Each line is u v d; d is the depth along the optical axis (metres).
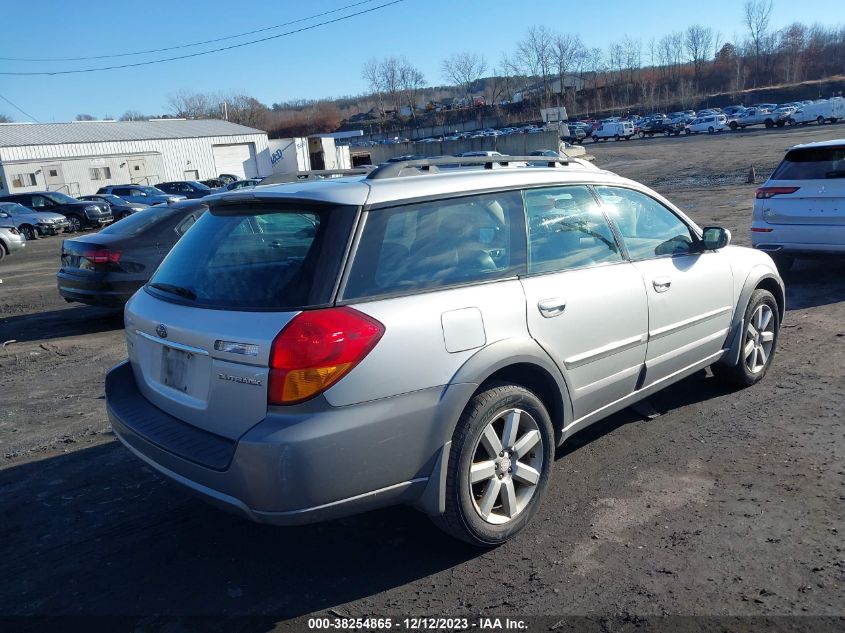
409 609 2.98
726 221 14.80
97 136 46.25
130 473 4.44
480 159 3.98
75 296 8.76
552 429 3.57
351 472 2.85
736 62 118.00
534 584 3.10
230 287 3.15
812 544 3.27
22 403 5.99
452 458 3.13
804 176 8.60
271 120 134.25
